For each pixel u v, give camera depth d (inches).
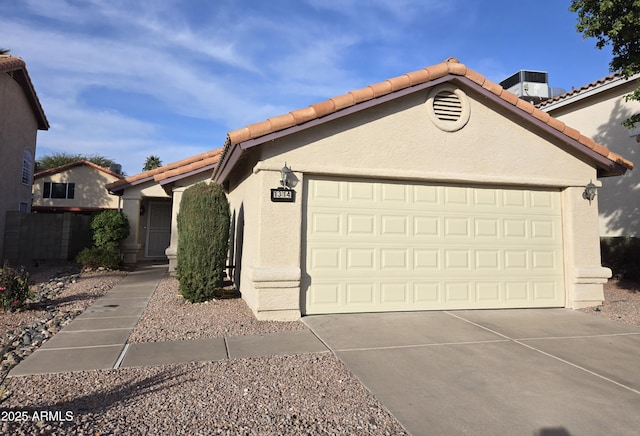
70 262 615.8
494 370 187.2
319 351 209.5
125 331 246.2
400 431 132.8
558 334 249.6
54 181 1174.3
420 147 301.0
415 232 304.3
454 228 312.5
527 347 222.4
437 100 309.9
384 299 295.4
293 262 273.3
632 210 486.6
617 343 232.2
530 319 286.2
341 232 289.9
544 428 135.6
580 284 325.7
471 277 313.3
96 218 576.1
